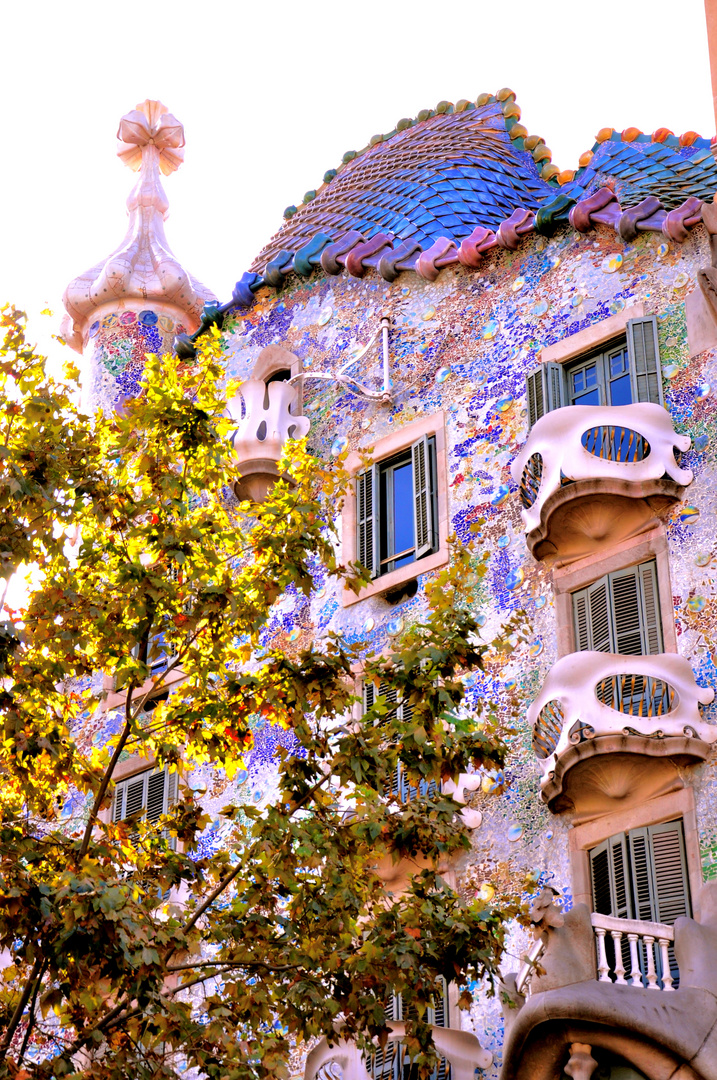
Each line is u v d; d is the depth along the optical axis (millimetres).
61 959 16625
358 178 29312
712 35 20594
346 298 26609
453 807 17734
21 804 18750
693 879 18797
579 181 26469
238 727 18594
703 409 21531
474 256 24844
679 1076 16672
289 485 19734
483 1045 19469
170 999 17359
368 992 16969
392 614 23297
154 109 33125
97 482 18578
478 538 22844
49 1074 16203
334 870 17141
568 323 23484
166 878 18000
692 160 25016
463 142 28844
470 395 24062
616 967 17500
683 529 20906
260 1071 16625
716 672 19859
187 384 19719
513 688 21438
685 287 22547
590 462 21172
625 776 19531
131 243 31516
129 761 25453
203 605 18172
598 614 21156
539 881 19906
